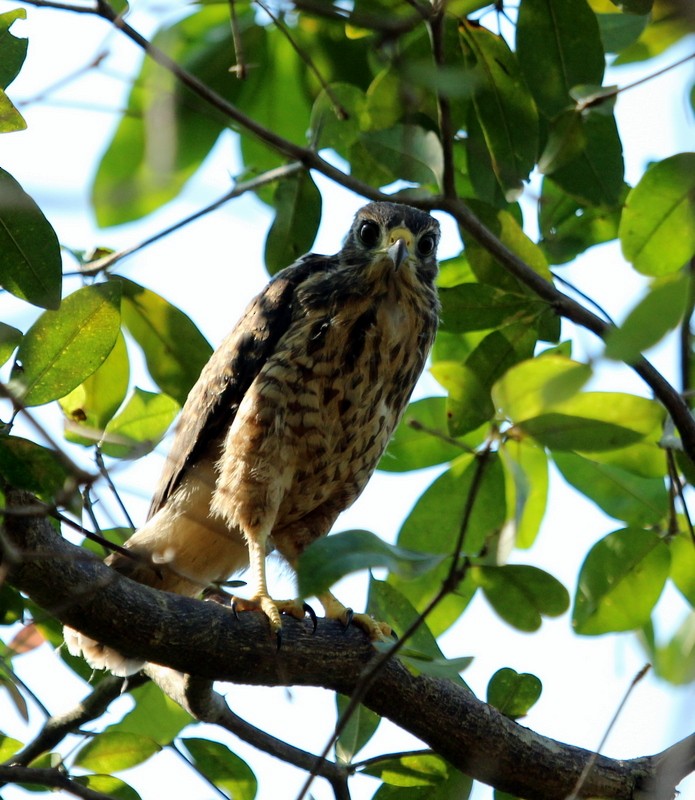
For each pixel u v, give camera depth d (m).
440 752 9.02
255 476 10.66
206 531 11.03
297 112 10.88
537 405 5.96
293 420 10.69
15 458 7.36
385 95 9.30
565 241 10.71
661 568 9.70
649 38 10.16
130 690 9.85
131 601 7.93
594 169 9.34
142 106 9.53
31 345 7.87
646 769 9.19
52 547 7.61
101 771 9.26
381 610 8.66
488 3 8.88
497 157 9.32
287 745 9.27
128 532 10.84
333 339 10.66
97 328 7.93
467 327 9.52
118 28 7.73
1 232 7.72
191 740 9.59
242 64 8.72
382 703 8.84
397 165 9.37
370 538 6.35
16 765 8.98
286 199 9.72
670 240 8.54
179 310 9.32
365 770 9.33
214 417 11.05
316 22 10.52
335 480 11.13
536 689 9.19
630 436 6.15
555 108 9.11
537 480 10.14
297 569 6.25
